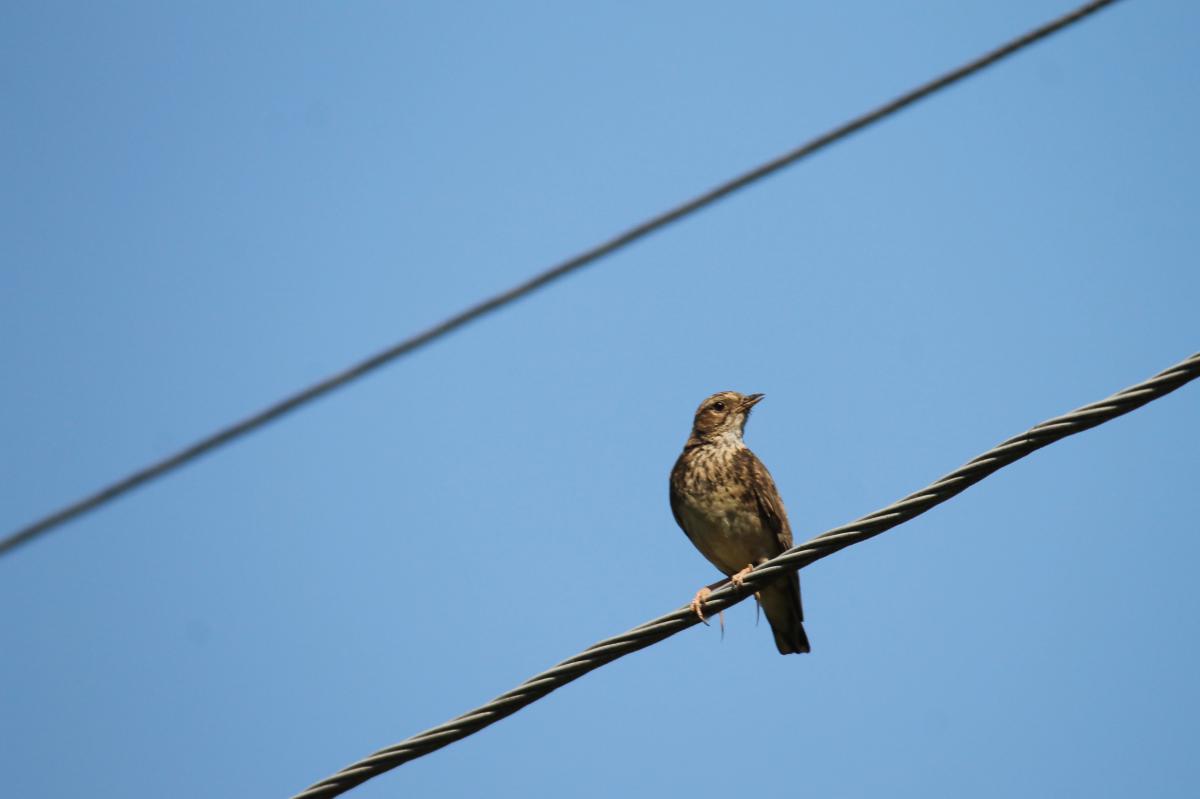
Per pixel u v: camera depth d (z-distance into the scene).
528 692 10.97
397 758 10.79
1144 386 10.24
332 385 10.88
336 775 10.80
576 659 11.05
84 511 10.38
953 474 10.86
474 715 10.87
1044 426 10.53
